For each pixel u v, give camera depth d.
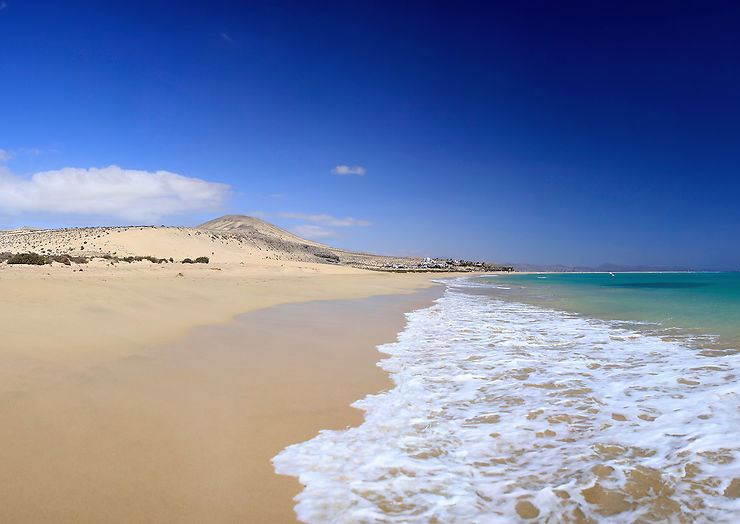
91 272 19.70
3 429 3.56
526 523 2.67
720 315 13.43
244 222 179.12
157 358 6.14
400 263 137.12
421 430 4.15
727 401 4.98
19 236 61.72
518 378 6.05
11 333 6.49
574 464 3.46
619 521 2.68
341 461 3.46
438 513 2.77
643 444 3.84
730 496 2.94
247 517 2.65
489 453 3.68
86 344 6.47
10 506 2.58
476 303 18.53
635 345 8.48
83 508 2.62
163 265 32.16
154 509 2.67
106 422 3.87
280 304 14.04
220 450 3.53
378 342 8.57
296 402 4.79
